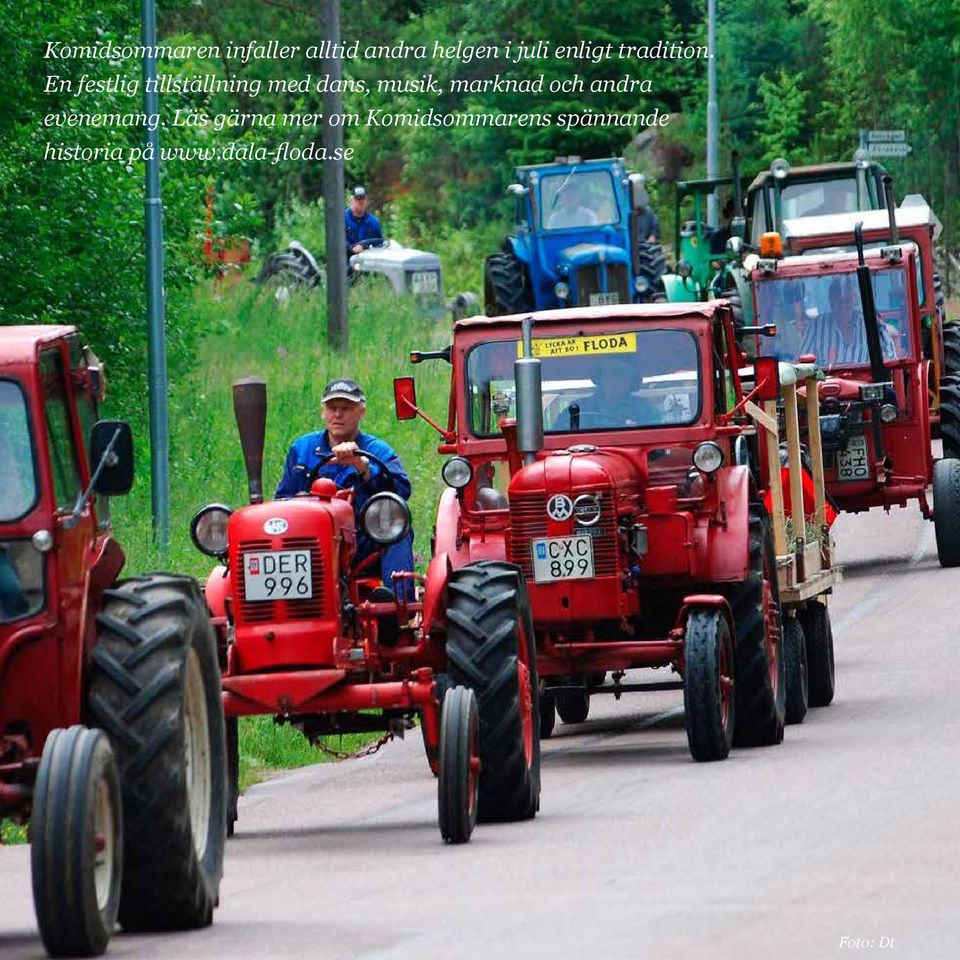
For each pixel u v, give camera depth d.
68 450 34.97
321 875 37.50
